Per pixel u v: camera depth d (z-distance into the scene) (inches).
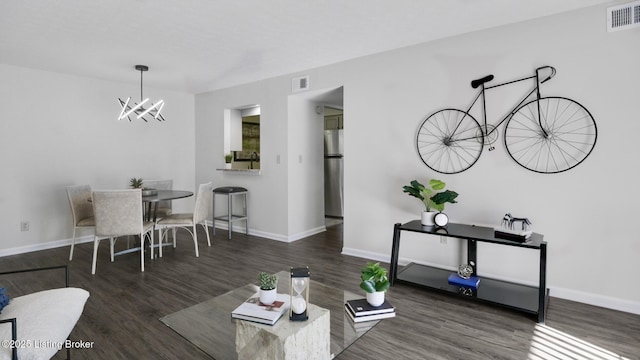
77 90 178.5
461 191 126.4
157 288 117.3
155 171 211.6
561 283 109.0
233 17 107.5
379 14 106.7
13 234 160.7
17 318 58.9
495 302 100.0
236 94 204.2
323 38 126.7
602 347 81.0
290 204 185.5
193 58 149.3
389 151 143.0
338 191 247.9
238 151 226.8
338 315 78.2
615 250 100.6
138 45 132.3
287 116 181.2
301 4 99.5
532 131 111.9
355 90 151.9
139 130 203.6
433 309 101.6
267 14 105.7
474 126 122.6
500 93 117.0
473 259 117.5
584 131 103.7
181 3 97.7
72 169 178.1
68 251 164.1
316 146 203.2
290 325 62.4
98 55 144.2
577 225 106.0
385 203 145.5
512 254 116.9
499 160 118.3
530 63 111.6
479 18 110.5
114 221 132.3
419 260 137.3
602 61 100.4
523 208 114.6
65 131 175.2
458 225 121.4
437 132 130.5
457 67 125.2
